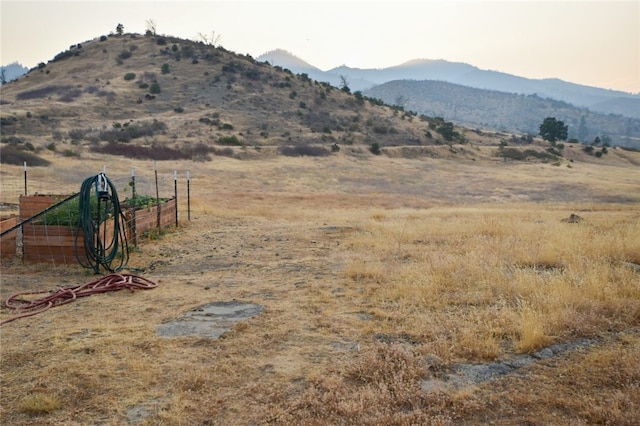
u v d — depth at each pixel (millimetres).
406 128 78875
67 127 63844
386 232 13359
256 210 21656
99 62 103000
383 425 3902
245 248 11883
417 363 4871
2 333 6094
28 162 34625
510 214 19609
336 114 81375
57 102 77062
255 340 5668
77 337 5871
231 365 5020
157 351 5398
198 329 6066
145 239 12719
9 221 10656
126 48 109562
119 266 9875
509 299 6887
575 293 6723
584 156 76250
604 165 70625
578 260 8828
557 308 6211
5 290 8227
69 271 9602
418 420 3920
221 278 8852
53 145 43844
